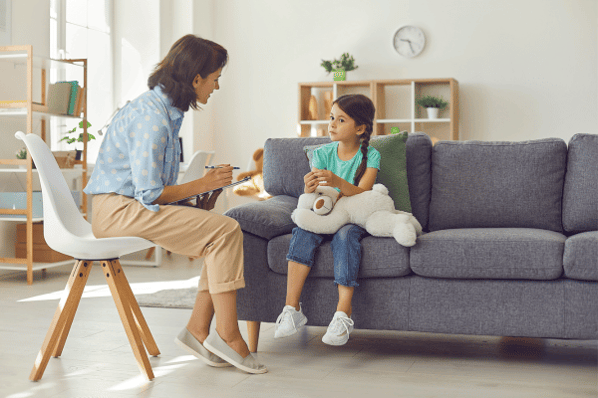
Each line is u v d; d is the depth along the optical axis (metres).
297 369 1.95
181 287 3.47
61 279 3.78
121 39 5.53
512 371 1.91
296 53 5.93
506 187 2.35
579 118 5.29
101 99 5.39
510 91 5.43
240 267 1.87
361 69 5.77
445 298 1.99
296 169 2.53
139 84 5.50
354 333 2.45
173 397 1.69
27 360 2.05
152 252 4.66
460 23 5.52
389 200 2.10
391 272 2.00
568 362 2.01
